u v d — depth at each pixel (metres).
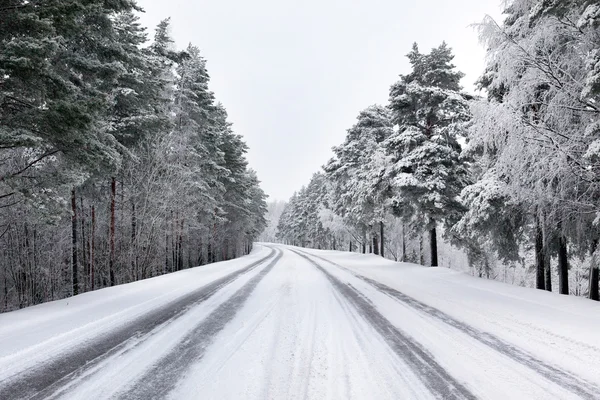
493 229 13.47
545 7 8.93
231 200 35.25
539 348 4.85
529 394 3.50
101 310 7.27
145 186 18.56
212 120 26.00
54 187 9.14
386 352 4.70
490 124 10.24
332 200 41.09
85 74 11.10
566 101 9.38
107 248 21.47
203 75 25.95
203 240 30.08
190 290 9.99
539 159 9.79
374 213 28.70
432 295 9.06
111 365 4.27
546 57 9.51
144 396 3.47
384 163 22.19
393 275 13.93
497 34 10.34
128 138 14.49
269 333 5.58
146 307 7.58
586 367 4.19
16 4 7.01
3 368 4.18
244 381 3.79
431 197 16.61
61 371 4.10
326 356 4.55
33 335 5.45
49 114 7.32
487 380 3.82
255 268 17.50
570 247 13.93
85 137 8.16
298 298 8.69
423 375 3.95
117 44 11.84
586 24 8.26
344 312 7.09
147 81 14.48
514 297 8.73
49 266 20.67
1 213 14.74
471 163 18.38
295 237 88.81
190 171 21.92
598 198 10.00
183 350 4.80
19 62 6.61
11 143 7.00
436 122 19.05
